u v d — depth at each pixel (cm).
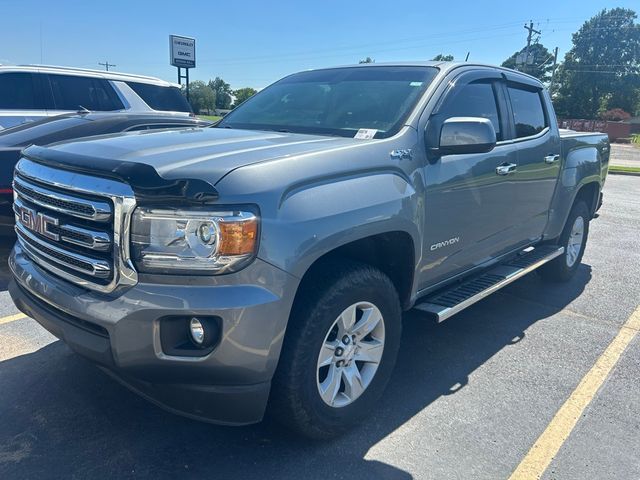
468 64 394
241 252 222
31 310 276
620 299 535
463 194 350
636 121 8131
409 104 335
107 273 232
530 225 468
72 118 656
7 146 551
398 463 271
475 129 307
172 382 232
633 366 388
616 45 8169
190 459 267
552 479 263
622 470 271
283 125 364
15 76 841
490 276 425
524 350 409
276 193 233
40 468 256
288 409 257
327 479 258
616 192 1423
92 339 239
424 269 333
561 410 325
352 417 291
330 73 416
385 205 279
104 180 233
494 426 306
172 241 220
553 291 556
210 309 219
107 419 297
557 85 8600
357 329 286
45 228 262
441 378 361
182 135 310
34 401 311
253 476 257
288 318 239
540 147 454
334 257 283
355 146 282
